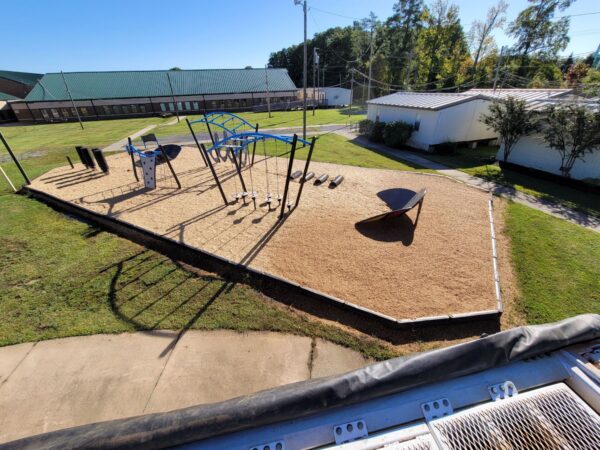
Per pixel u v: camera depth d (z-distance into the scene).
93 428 1.68
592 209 9.07
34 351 4.24
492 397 1.72
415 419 1.65
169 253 6.68
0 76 49.31
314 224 7.83
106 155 16.47
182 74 47.28
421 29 43.41
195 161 14.65
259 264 6.10
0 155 17.42
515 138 13.11
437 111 15.77
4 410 3.51
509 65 39.50
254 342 4.40
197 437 1.59
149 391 3.71
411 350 4.31
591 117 10.05
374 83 47.66
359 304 5.06
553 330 1.98
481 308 5.03
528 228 7.79
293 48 69.88
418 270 5.98
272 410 1.65
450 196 9.87
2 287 5.53
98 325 4.66
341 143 19.31
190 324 4.68
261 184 11.05
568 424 1.54
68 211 9.08
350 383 1.74
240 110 45.44
